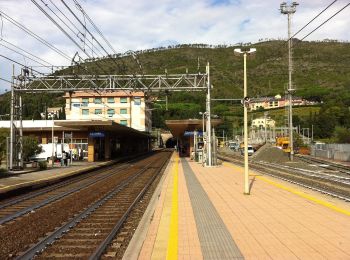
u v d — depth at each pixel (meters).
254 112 116.75
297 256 7.48
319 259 7.27
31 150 47.72
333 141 89.69
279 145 81.69
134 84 35.75
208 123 36.78
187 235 9.40
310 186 19.69
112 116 92.38
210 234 9.45
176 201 14.89
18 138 35.88
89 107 92.31
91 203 17.11
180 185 20.61
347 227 9.92
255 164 43.78
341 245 8.20
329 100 114.50
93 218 13.42
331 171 33.84
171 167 37.03
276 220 10.93
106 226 12.06
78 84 35.44
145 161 55.59
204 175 26.95
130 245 8.91
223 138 116.00
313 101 124.94
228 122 114.06
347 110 110.06
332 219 10.95
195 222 10.88
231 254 7.72
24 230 11.52
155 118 135.00
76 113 92.12
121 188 22.69
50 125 66.50
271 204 13.75
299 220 10.87
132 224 12.31
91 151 53.53
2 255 8.90
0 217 13.83
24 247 9.67
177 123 54.44
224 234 9.41
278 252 7.78
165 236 9.55
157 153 92.81
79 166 41.66
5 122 73.12
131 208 15.11
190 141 59.66
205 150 39.69
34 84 36.28
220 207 13.32
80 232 11.23
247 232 9.57
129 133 69.38
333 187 20.25
